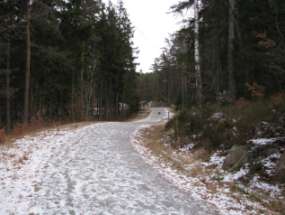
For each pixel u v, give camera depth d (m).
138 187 9.33
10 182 9.08
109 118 53.72
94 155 13.62
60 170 10.78
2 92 24.39
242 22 17.09
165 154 14.79
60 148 14.56
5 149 13.48
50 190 8.59
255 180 9.49
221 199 8.60
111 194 8.52
